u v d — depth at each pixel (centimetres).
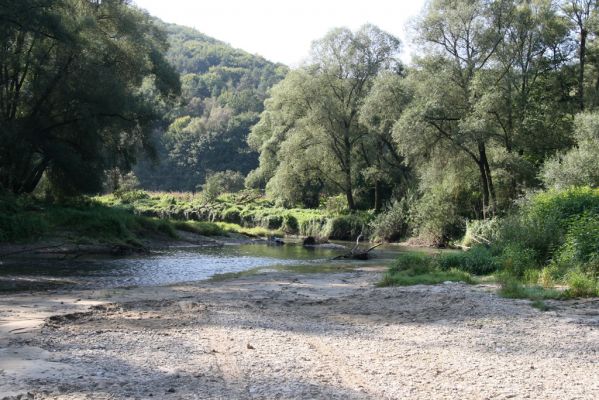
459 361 725
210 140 10638
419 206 3778
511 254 1700
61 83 2969
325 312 1150
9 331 878
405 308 1159
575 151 2738
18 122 2939
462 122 3155
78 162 3042
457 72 3391
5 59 2717
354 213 4759
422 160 3656
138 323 993
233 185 8406
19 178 3180
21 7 2514
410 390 597
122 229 2797
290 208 5641
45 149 3031
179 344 818
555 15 3619
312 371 674
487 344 818
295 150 4878
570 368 684
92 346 789
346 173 5012
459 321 995
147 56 3753
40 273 1827
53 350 756
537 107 3541
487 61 3453
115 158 3481
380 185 5297
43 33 2697
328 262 2520
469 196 3884
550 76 3922
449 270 1789
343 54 4881
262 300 1319
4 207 2572
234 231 4162
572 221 1766
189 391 585
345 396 574
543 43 3647
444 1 3444
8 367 651
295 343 835
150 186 10456
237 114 12644
